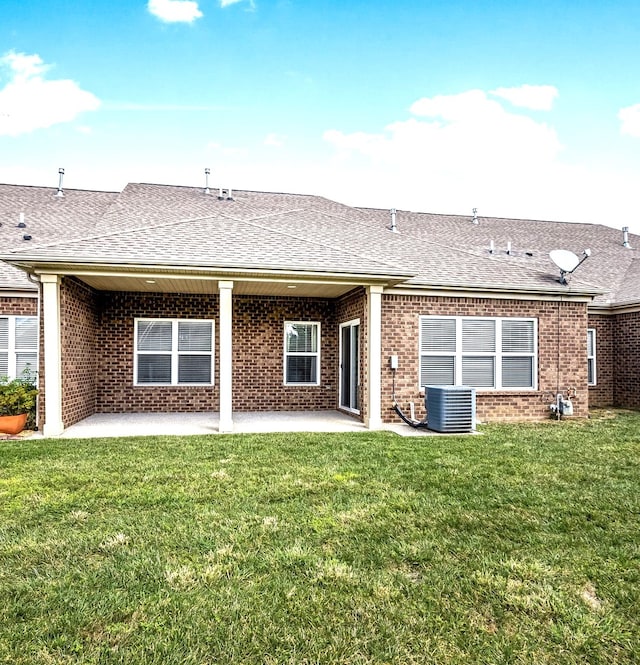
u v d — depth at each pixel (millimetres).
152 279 10609
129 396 13047
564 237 18859
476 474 6555
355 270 10516
